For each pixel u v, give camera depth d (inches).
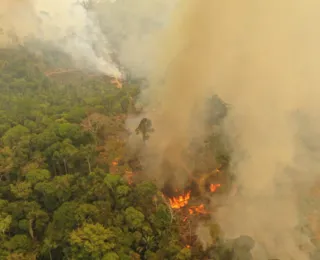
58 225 1590.8
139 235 1606.8
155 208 1809.8
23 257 1465.3
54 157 1972.2
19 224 1620.3
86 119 2600.9
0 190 1827.0
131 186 1919.3
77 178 1903.3
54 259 1550.2
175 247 1631.4
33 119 2650.1
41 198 1797.5
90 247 1423.5
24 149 2085.4
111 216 1667.1
